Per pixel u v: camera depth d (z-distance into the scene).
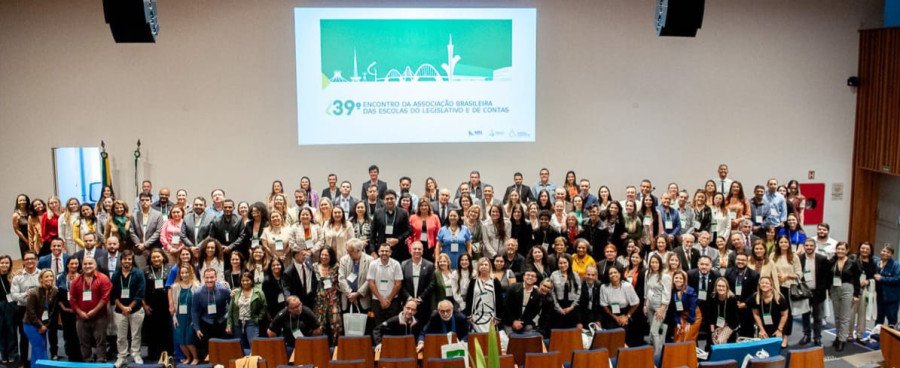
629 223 10.34
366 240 9.99
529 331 8.59
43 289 8.55
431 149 12.66
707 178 13.28
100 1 11.85
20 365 8.88
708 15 12.89
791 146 13.38
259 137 12.36
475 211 10.00
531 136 12.79
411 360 6.82
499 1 12.49
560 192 10.74
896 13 12.62
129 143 12.14
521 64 12.62
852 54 13.26
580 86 12.80
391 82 12.46
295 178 12.51
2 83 11.81
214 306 8.47
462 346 7.14
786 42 13.10
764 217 11.50
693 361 7.18
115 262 9.12
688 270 9.28
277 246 9.36
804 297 9.23
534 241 10.14
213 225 9.75
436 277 8.78
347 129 12.48
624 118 12.96
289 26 12.20
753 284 8.92
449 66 12.51
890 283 9.52
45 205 11.05
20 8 11.72
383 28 12.34
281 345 7.45
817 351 6.94
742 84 13.12
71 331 8.80
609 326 8.81
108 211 10.23
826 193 13.55
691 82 13.00
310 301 8.78
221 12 12.05
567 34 12.66
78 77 11.94
